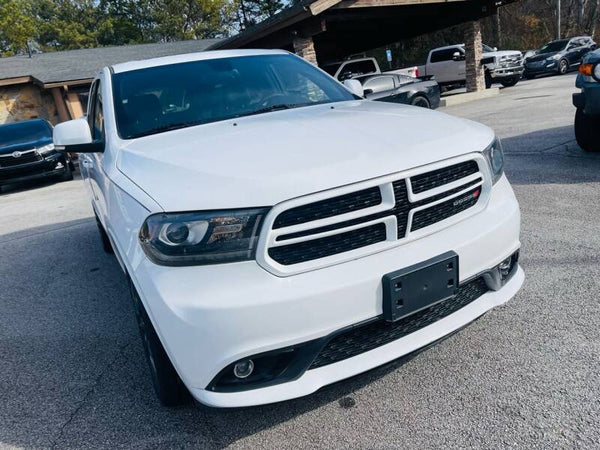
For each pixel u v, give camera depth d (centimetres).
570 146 681
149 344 230
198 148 233
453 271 211
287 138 228
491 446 200
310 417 232
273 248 187
